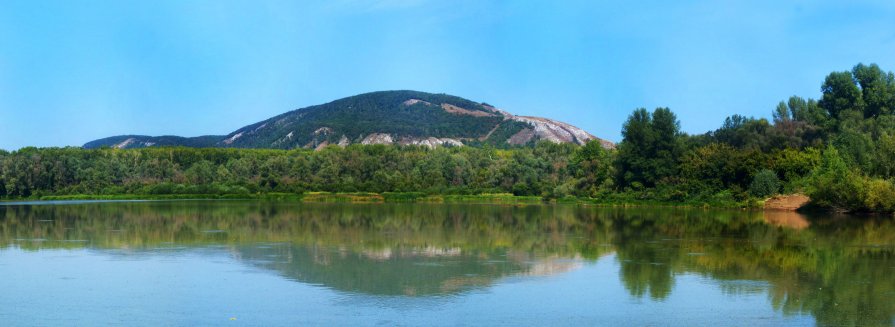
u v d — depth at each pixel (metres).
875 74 113.12
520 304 23.81
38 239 44.12
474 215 71.94
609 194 100.69
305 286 27.00
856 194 69.44
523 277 29.27
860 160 80.94
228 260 34.12
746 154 90.88
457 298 24.78
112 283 27.55
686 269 31.52
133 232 49.38
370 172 141.00
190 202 109.69
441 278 28.89
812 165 85.50
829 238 45.19
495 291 26.14
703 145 110.69
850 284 27.39
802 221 61.19
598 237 46.34
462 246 40.62
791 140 99.62
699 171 93.81
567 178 120.88
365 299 24.58
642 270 31.19
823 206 74.62
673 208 87.06
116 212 75.88
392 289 26.42
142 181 138.75
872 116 107.81
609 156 114.88
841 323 21.02
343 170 140.88
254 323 21.09
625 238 45.62
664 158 99.56
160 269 31.16
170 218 65.06
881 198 67.00
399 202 112.38
